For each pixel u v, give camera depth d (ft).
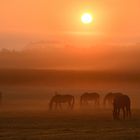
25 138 156.56
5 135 166.61
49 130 182.39
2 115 248.32
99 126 197.26
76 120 223.10
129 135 163.22
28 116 243.60
